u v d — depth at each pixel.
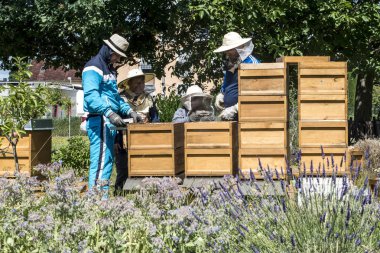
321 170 6.03
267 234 4.45
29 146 7.54
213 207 4.84
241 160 6.06
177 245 4.48
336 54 13.40
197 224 4.42
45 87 8.16
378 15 12.55
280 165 5.98
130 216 4.69
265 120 6.02
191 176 6.12
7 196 4.96
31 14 14.49
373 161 7.54
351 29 12.48
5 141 7.64
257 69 6.02
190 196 5.74
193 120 7.53
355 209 4.55
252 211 4.79
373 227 4.36
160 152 6.14
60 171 5.80
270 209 4.59
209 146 6.07
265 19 12.18
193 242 4.47
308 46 12.28
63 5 14.05
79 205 4.79
